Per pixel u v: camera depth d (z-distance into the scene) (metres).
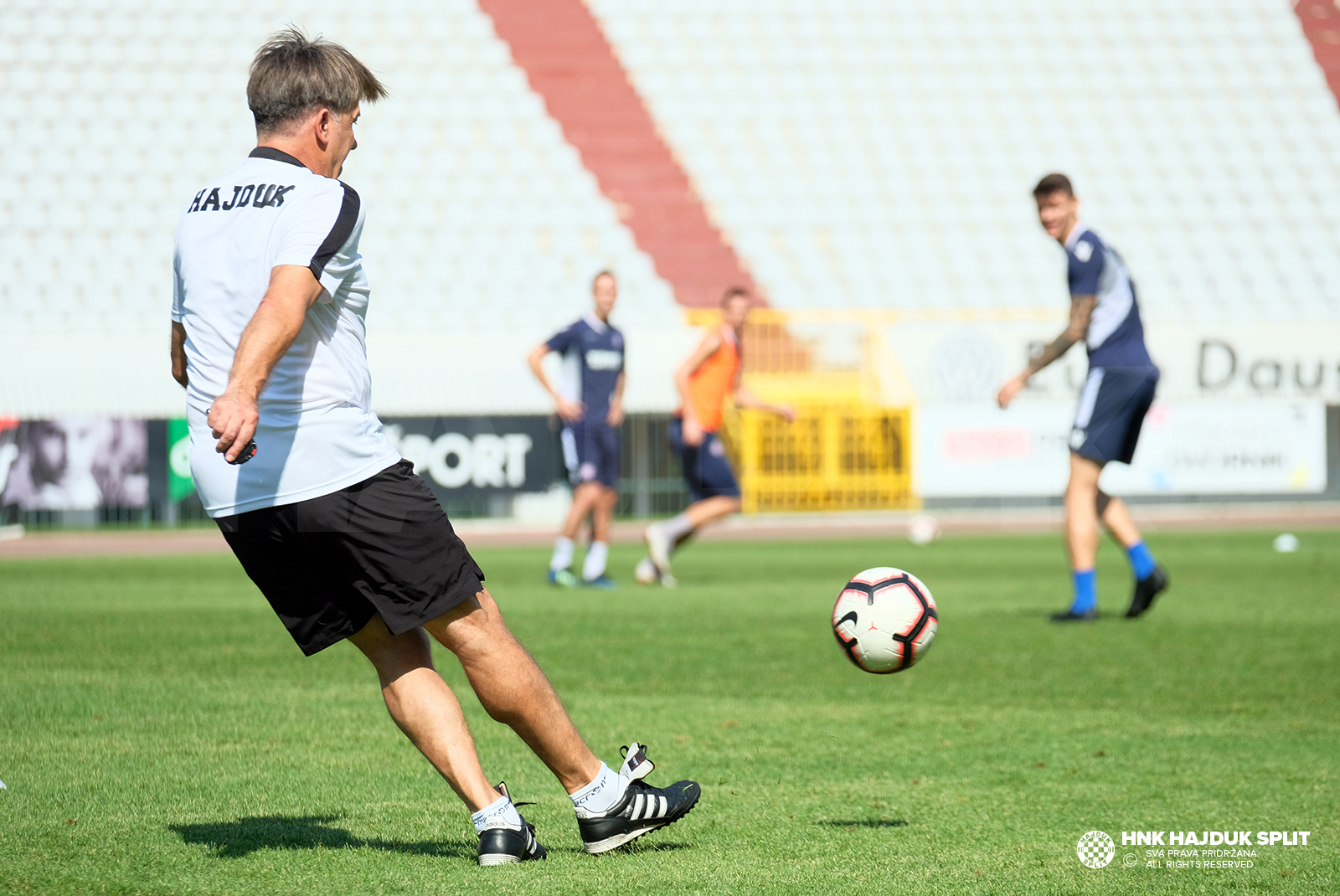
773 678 16.45
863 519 55.06
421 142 67.44
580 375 30.19
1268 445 52.94
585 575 30.05
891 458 54.84
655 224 65.31
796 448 54.94
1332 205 69.31
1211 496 55.62
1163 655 18.31
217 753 11.77
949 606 24.73
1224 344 54.66
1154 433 52.44
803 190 67.75
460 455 50.56
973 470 53.31
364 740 12.34
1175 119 72.69
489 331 52.66
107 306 58.50
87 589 28.39
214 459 8.01
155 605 24.88
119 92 66.50
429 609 7.96
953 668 17.19
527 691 8.29
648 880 7.89
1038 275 65.25
